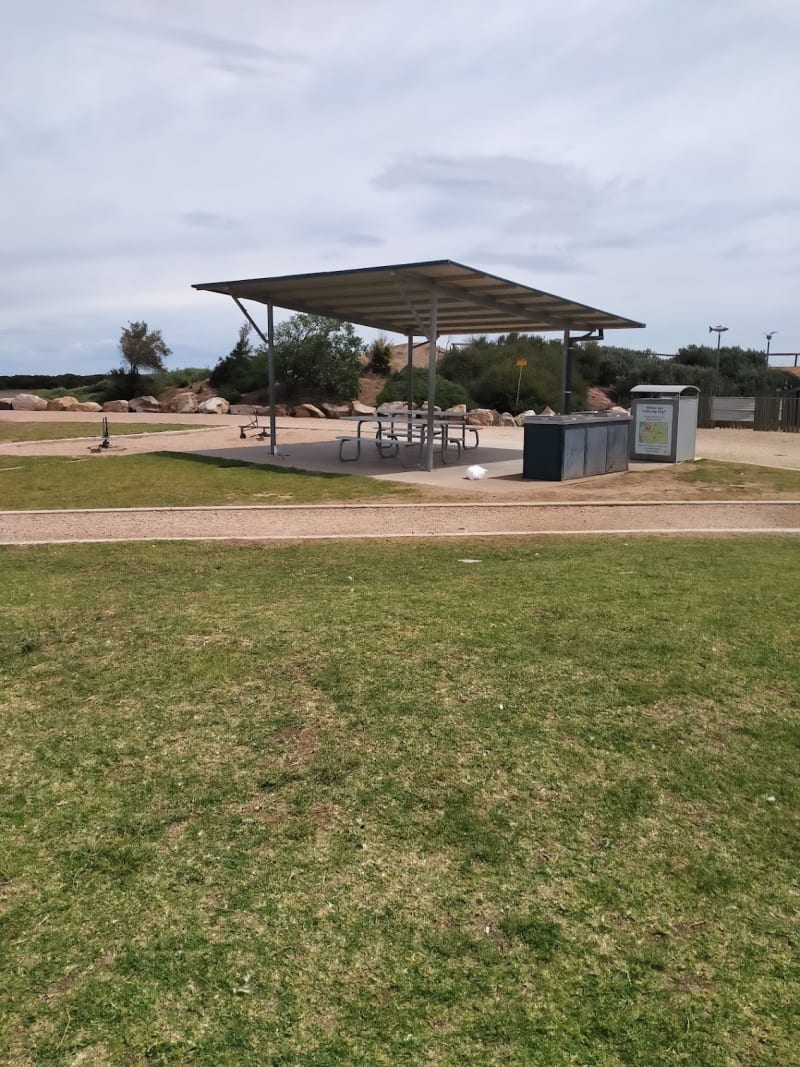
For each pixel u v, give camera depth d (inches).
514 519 410.9
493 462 675.4
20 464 636.1
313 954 95.8
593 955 95.7
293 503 466.6
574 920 101.3
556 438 556.7
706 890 106.7
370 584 261.3
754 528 382.3
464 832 119.3
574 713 156.6
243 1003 88.8
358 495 495.5
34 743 147.7
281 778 134.4
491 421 1216.2
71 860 113.7
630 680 171.9
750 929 99.8
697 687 168.4
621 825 121.0
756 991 90.4
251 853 114.8
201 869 111.4
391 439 763.4
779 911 103.0
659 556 304.7
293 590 253.4
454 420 821.2
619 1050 82.7
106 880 109.3
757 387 1861.5
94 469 607.2
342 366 1451.8
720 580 260.2
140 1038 84.4
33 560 307.7
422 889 107.0
